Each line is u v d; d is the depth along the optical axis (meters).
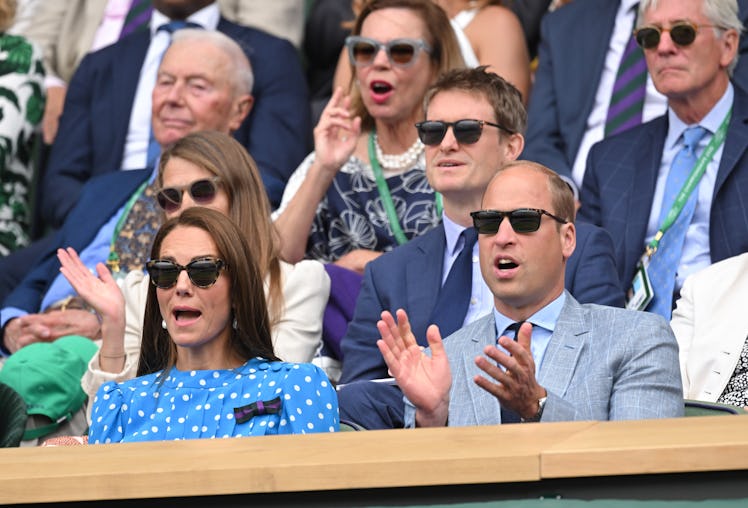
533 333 14.13
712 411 13.24
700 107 19.69
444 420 12.53
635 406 13.26
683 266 19.33
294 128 24.08
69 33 28.16
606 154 20.53
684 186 19.50
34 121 25.92
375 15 20.77
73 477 9.35
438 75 20.81
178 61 22.19
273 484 9.13
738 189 19.09
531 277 14.00
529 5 25.25
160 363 13.83
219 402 13.03
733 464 8.86
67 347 18.00
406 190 20.47
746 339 16.84
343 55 24.72
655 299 19.12
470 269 17.17
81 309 21.30
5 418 15.77
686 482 8.97
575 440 9.42
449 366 13.06
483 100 17.69
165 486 9.24
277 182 22.53
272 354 13.50
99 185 22.64
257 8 26.67
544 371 13.70
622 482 9.00
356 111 21.30
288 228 20.00
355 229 20.56
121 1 28.00
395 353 12.48
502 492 9.07
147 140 24.88
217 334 13.38
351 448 9.66
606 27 22.97
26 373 17.39
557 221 14.14
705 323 17.22
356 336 17.53
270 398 12.94
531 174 14.23
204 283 13.13
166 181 17.72
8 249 25.47
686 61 19.55
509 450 9.17
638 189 19.98
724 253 18.97
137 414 13.23
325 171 20.05
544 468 8.96
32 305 22.05
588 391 13.45
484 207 14.27
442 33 20.83
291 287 17.88
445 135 17.61
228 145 17.86
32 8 28.33
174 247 13.23
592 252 16.78
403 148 20.73
